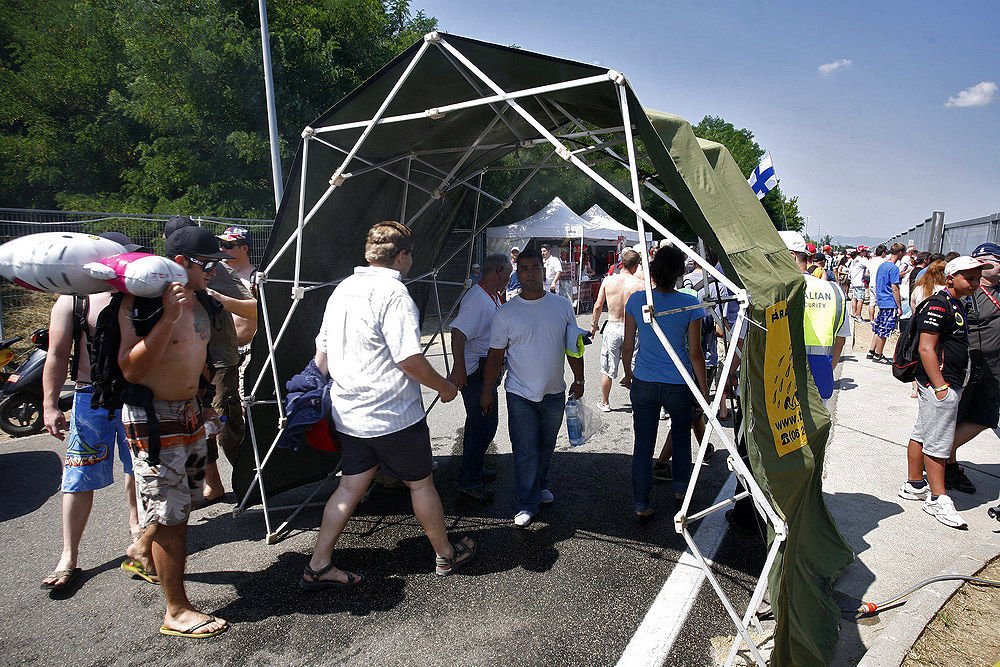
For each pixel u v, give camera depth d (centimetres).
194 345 295
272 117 912
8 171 1859
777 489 250
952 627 312
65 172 1922
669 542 399
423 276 526
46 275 246
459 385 432
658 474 506
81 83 1914
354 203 423
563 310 406
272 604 322
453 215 532
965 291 433
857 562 380
